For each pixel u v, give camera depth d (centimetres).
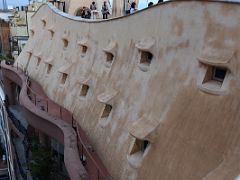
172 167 1016
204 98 970
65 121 1789
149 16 1278
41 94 2334
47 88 2355
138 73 1355
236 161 813
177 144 1025
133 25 1417
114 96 1484
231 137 861
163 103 1139
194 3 1015
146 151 1161
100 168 1365
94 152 1509
